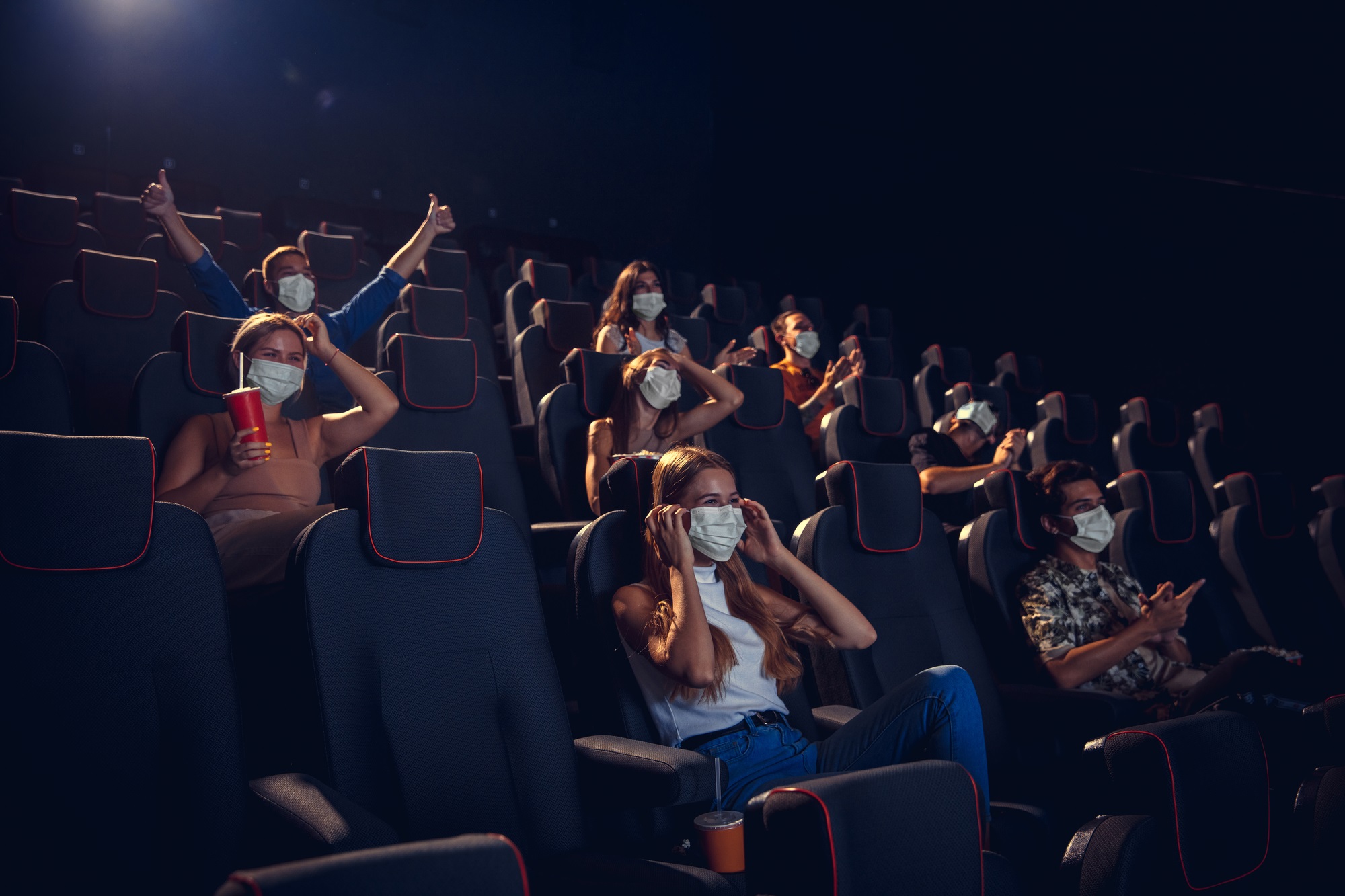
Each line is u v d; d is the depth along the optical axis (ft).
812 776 4.50
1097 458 15.39
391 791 4.56
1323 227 14.94
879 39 23.50
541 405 9.52
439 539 5.10
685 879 4.41
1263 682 7.36
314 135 23.97
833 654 6.64
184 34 22.49
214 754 4.14
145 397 7.09
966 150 21.35
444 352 9.20
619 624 5.51
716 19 29.60
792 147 26.61
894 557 7.27
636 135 28.32
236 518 6.60
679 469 5.82
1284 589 10.42
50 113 21.04
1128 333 18.33
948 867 4.28
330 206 22.75
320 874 2.76
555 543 8.49
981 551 7.84
